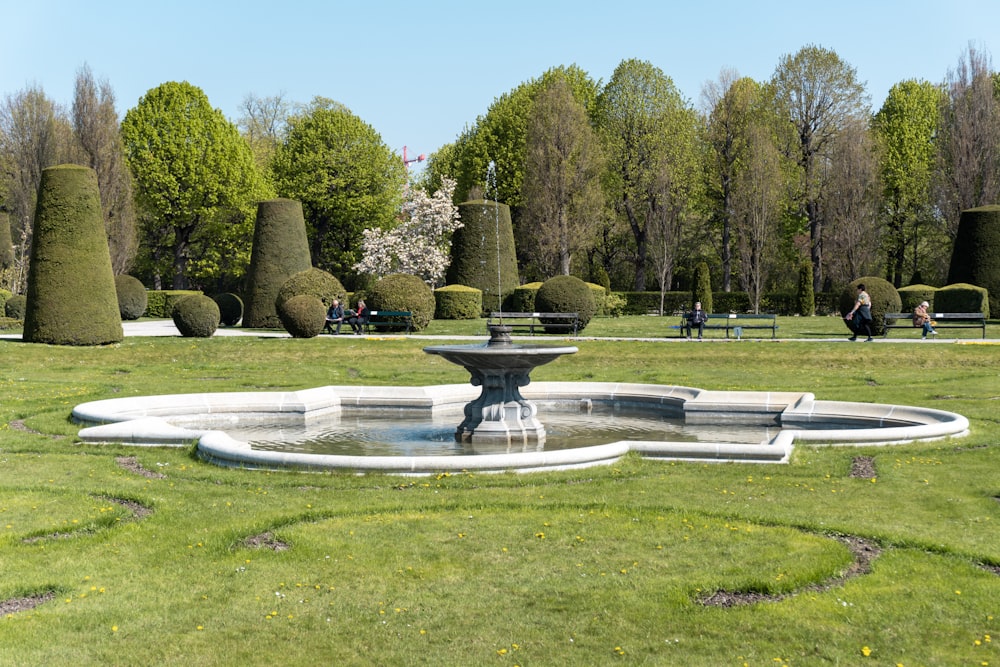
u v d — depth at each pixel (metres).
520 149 51.16
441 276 44.28
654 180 48.22
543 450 10.92
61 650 4.96
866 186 46.34
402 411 14.66
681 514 7.49
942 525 7.19
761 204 44.81
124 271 43.06
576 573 6.09
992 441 10.78
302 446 11.27
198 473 9.19
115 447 10.60
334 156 52.38
